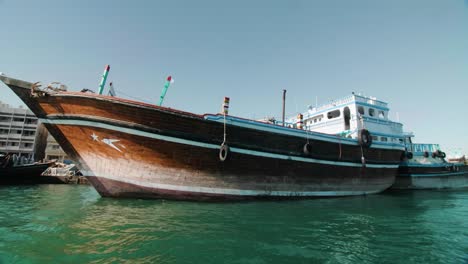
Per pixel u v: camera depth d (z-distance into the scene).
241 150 12.12
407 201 15.69
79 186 23.25
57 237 6.64
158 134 10.58
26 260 5.24
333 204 13.35
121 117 10.25
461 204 14.62
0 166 22.62
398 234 7.91
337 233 7.84
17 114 51.66
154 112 10.34
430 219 10.20
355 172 17.09
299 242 6.83
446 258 5.96
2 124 50.53
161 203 10.81
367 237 7.51
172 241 6.48
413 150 26.86
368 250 6.41
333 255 6.00
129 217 8.61
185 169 11.30
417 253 6.26
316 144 14.91
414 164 24.81
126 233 7.00
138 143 10.55
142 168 10.95
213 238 6.84
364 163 17.09
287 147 13.74
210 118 11.38
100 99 9.95
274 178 13.39
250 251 6.03
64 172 28.03
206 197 11.73
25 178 24.12
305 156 14.33
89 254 5.58
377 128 19.97
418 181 24.98
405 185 24.66
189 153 11.12
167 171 11.13
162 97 12.39
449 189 26.08
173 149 10.88
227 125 11.70
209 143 11.36
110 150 10.70
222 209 10.38
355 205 13.32
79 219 8.36
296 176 14.17
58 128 10.78
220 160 11.69
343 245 6.73
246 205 11.59
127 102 10.02
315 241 6.98
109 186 11.23
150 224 7.85
